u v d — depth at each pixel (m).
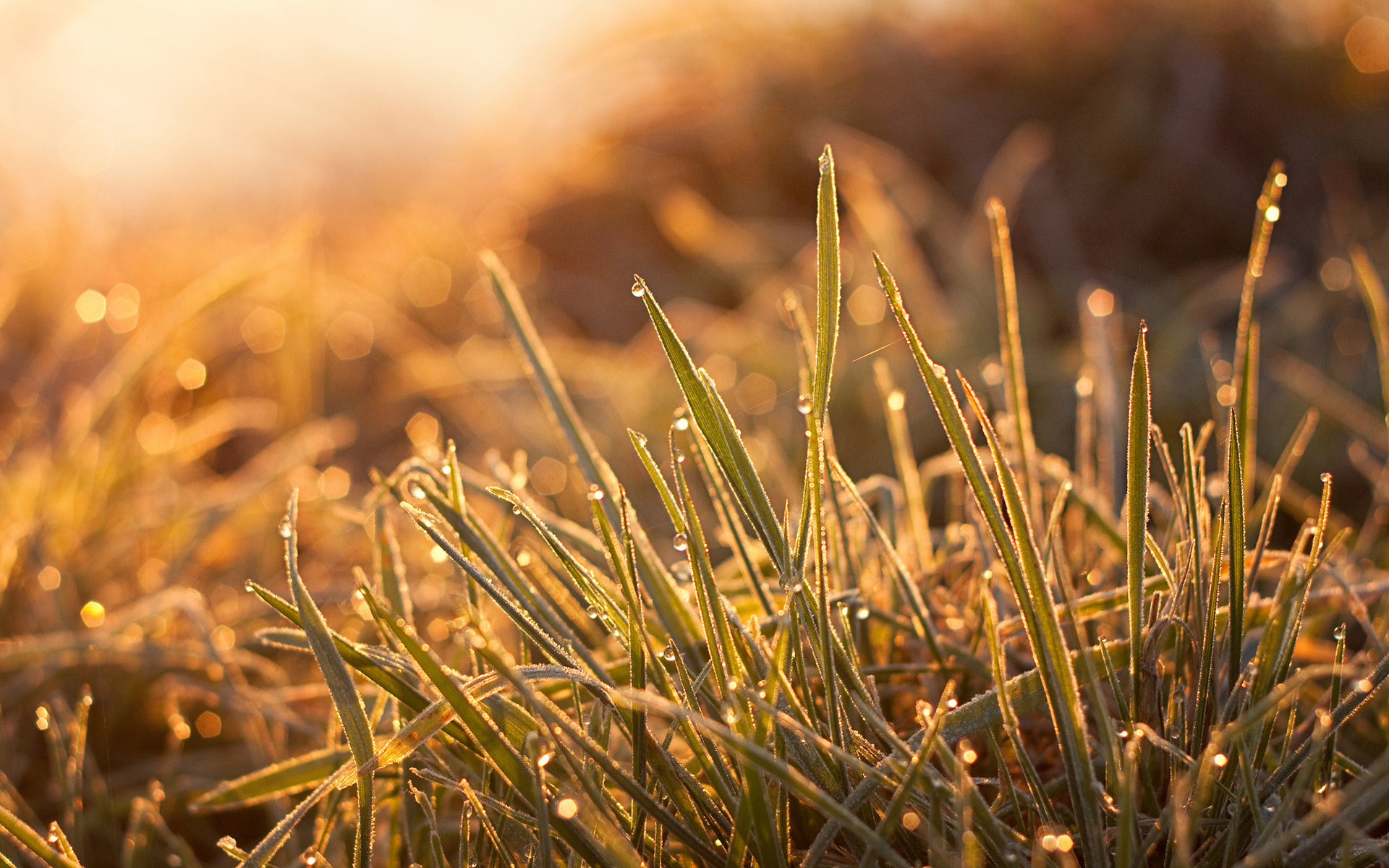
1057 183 1.54
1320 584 0.53
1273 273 1.33
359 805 0.43
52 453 0.78
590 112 1.87
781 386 1.15
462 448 1.13
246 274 0.86
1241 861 0.44
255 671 0.59
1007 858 0.42
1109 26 1.66
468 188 1.86
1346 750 0.50
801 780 0.41
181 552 0.67
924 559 0.53
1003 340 0.50
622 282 1.57
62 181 1.25
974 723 0.44
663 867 0.44
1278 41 1.61
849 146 1.62
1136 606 0.44
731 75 1.82
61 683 0.57
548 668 0.44
